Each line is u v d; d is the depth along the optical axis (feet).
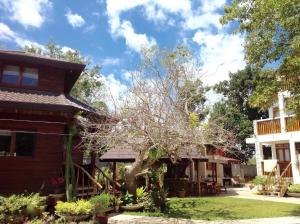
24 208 36.58
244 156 125.70
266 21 45.06
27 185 44.78
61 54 116.98
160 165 65.41
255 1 46.50
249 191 87.61
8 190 43.96
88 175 48.26
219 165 112.98
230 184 115.34
